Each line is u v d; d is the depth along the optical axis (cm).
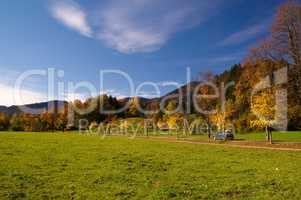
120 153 3478
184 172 2273
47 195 1570
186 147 4562
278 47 4953
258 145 5028
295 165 2670
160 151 3838
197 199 1552
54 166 2423
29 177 1975
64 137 6406
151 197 1559
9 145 4044
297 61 4744
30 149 3625
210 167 2525
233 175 2169
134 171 2281
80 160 2802
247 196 1611
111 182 1892
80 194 1602
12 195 1549
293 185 1834
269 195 1620
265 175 2173
